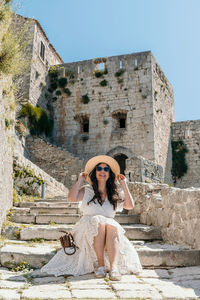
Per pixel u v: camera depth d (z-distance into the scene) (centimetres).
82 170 2125
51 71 2714
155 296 315
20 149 2075
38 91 2450
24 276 392
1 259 436
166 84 2944
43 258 435
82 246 412
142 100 2458
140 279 382
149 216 662
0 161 622
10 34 799
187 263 446
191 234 466
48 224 657
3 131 655
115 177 467
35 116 2312
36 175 1151
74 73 2697
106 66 2625
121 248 407
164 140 2673
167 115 2878
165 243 551
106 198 453
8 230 580
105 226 405
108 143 2452
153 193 710
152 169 1830
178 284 364
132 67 2561
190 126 2955
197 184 2786
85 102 2598
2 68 718
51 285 354
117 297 313
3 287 342
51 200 943
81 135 2550
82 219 432
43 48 2597
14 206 816
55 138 2589
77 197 445
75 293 324
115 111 2505
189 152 2894
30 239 554
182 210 498
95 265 409
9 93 775
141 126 2403
